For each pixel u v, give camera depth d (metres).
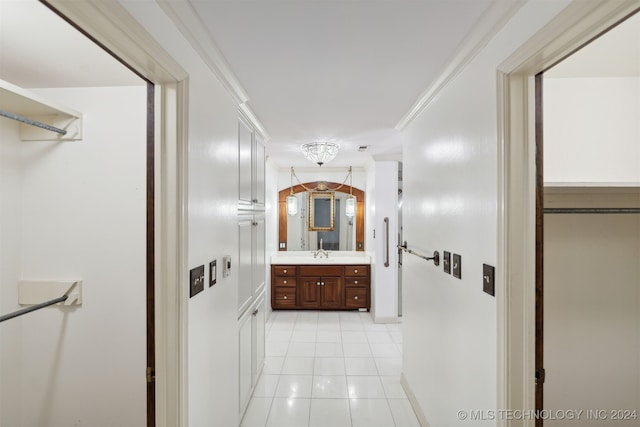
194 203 1.23
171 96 1.12
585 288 1.58
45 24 1.08
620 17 0.77
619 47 1.27
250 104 2.11
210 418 1.42
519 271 1.09
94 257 1.64
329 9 1.11
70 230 1.64
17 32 1.13
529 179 1.10
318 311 4.50
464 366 1.43
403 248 2.33
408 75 1.66
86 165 1.65
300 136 2.92
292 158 4.10
